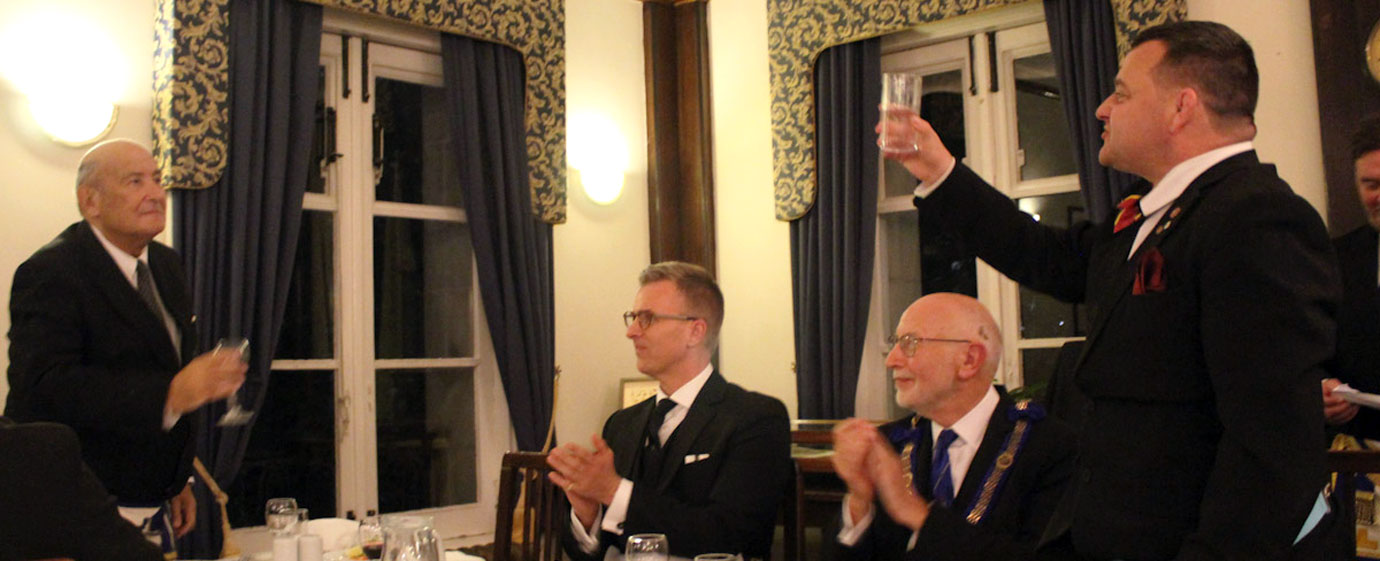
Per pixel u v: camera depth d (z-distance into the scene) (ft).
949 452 7.48
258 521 14.98
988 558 5.59
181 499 10.62
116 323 9.44
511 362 16.61
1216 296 4.60
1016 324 16.58
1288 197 4.65
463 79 16.61
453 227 17.46
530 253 17.06
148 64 14.05
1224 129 5.01
